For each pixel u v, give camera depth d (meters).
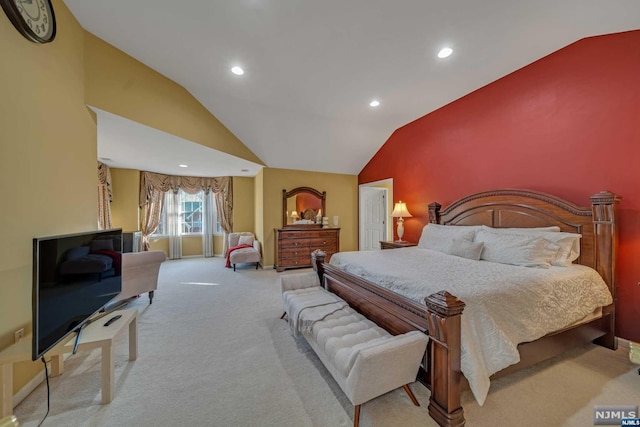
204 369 1.92
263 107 3.89
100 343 1.57
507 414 1.47
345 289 2.54
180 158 4.66
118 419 1.45
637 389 1.68
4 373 1.39
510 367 1.63
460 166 3.64
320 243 5.55
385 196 6.38
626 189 2.19
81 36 2.22
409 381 1.49
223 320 2.85
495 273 2.02
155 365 1.98
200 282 4.44
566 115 2.55
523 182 2.90
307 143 4.93
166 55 2.66
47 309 1.31
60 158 1.95
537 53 2.63
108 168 5.32
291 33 2.27
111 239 2.03
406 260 2.67
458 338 1.38
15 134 1.53
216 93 3.51
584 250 2.33
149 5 1.97
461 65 2.82
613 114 2.26
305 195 5.77
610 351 2.15
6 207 1.46
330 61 2.72
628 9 1.92
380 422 1.42
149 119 2.90
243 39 2.37
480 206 3.25
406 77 3.06
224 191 6.82
